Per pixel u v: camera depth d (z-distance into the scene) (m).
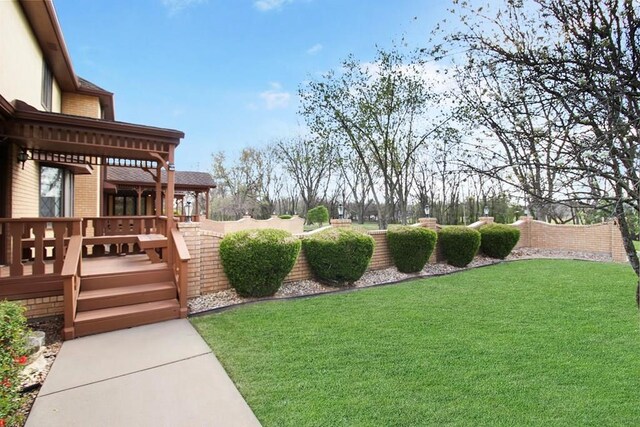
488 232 10.78
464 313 5.09
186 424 2.55
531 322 4.66
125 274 5.45
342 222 8.36
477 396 2.82
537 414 2.57
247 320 4.78
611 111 1.65
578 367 3.32
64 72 9.36
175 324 4.77
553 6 1.83
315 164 37.16
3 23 5.54
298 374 3.22
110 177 14.84
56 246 4.80
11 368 2.53
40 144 5.81
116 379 3.22
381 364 3.41
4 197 5.79
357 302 5.74
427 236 8.39
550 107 1.91
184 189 18.41
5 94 5.63
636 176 1.60
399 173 17.09
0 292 4.39
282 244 5.99
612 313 5.04
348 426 2.45
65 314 4.27
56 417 2.65
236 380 3.13
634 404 2.69
